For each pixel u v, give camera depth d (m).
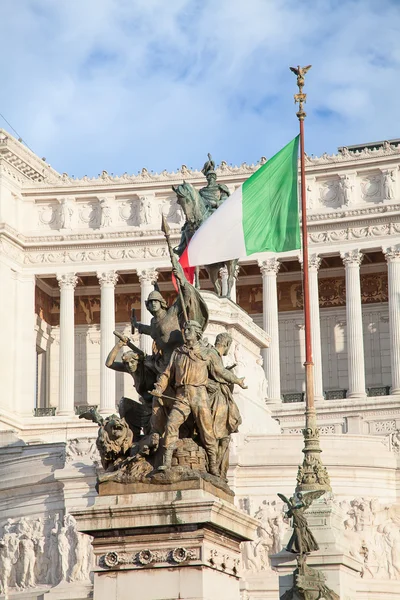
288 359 98.81
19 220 98.69
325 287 100.38
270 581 51.09
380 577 52.25
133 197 98.94
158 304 21.25
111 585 19.22
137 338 100.81
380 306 98.62
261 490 53.41
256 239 42.81
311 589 32.50
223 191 53.00
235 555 20.20
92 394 101.00
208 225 42.16
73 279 97.50
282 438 54.44
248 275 100.12
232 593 19.94
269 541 52.19
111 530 19.34
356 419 83.69
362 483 54.56
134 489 19.58
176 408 19.92
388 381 97.19
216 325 55.84
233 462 53.34
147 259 97.12
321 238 95.00
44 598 52.81
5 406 93.81
